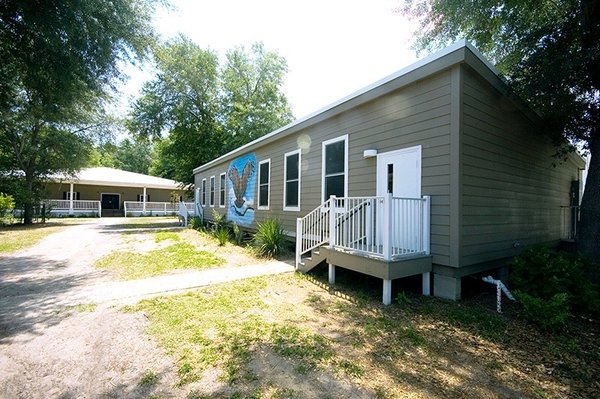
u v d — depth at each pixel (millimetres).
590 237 5668
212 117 23672
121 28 7305
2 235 12469
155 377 2557
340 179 7000
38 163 17312
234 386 2424
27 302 4477
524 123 6426
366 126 6266
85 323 3705
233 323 3684
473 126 4832
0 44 6824
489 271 5652
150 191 29500
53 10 5965
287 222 9117
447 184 4672
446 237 4691
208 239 11547
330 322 3803
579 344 3398
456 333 3541
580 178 10953
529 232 6680
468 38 7680
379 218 5602
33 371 2688
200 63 22203
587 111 5625
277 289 5242
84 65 7238
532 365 2891
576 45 5176
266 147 10492
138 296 4762
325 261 6277
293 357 2893
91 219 22609
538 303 3787
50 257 8141
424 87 5066
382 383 2492
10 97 8648
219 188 15516
